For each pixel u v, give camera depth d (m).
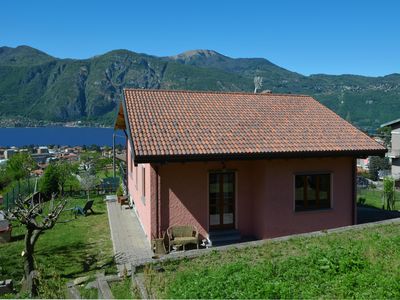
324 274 7.48
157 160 10.59
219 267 8.50
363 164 49.19
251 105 14.94
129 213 17.56
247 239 12.55
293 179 12.53
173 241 11.32
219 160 11.20
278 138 12.60
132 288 7.73
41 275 8.86
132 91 14.27
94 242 13.34
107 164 46.12
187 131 12.07
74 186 27.05
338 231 11.35
